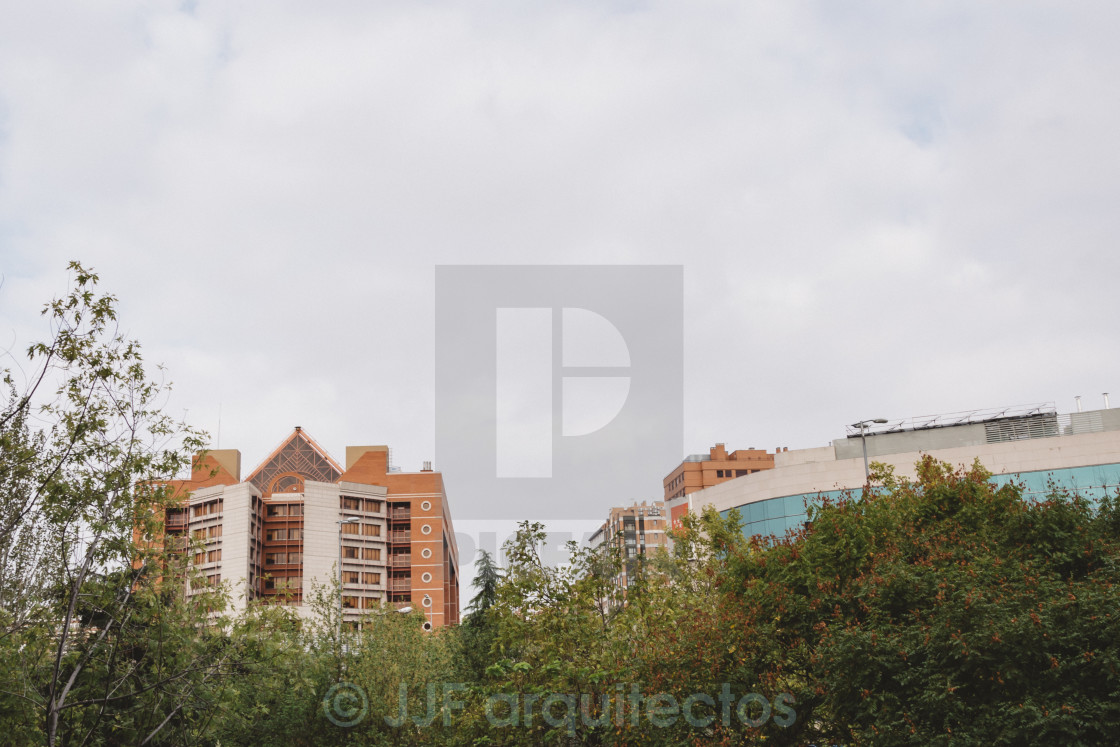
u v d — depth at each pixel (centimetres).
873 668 1602
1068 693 1401
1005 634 1450
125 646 1970
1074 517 1970
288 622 2309
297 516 9069
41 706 1727
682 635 2008
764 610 2047
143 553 1803
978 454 6016
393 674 3278
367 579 9175
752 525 6069
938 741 1460
